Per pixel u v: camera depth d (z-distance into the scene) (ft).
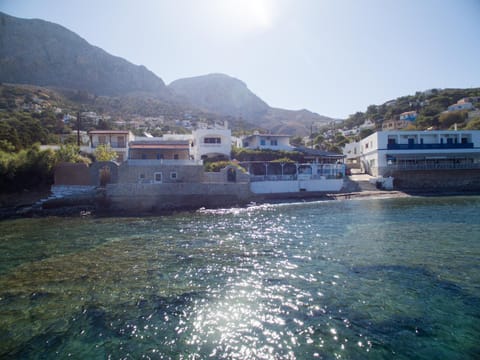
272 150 183.93
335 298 32.45
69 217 97.96
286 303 31.50
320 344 24.11
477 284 35.65
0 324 27.94
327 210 105.09
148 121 457.68
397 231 66.74
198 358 22.61
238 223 82.33
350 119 508.53
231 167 135.33
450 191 163.02
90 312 30.09
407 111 397.19
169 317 28.94
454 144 188.75
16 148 147.54
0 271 42.60
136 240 61.67
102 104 491.72
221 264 44.93
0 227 80.69
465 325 26.66
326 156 186.19
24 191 111.75
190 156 176.45
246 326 27.14
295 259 47.03
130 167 121.49
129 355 23.15
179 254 50.62
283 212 103.65
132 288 35.96
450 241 56.54
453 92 387.75
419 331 25.79
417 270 40.73
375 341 24.39
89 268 43.47
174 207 114.01
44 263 46.14
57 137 225.97
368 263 44.14
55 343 24.90
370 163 197.26
